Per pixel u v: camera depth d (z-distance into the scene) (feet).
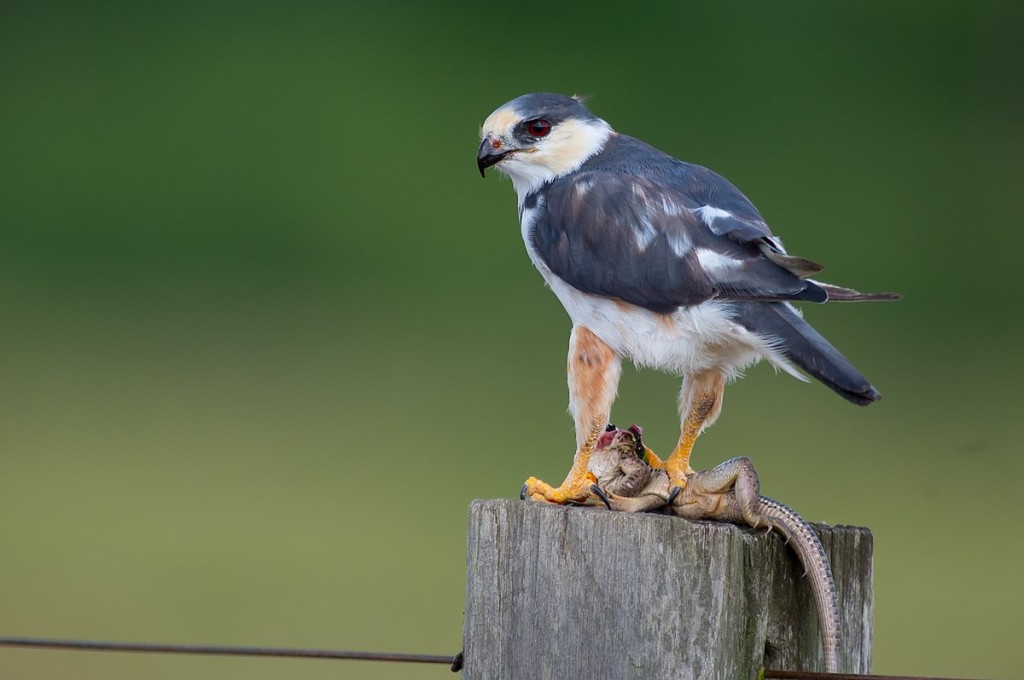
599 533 15.21
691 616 14.89
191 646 16.72
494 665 15.56
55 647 16.81
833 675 15.16
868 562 16.78
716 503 17.61
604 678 15.12
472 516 15.75
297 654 16.70
